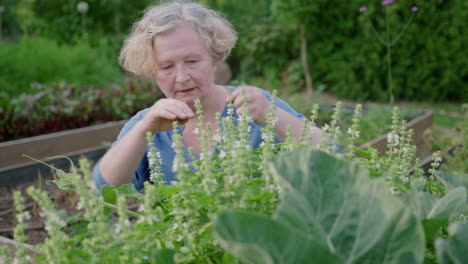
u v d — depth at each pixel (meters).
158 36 1.74
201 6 1.86
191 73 1.74
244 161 1.04
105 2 12.37
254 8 13.23
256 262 0.74
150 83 7.90
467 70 8.84
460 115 7.86
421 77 9.13
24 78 8.49
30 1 12.34
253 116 1.39
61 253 0.92
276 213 0.85
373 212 0.87
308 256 0.74
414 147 1.26
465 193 0.97
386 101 9.34
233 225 0.74
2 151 5.07
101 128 5.94
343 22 9.52
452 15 8.78
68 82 8.77
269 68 11.27
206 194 0.99
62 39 12.29
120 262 0.96
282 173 0.91
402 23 9.03
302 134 1.27
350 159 1.19
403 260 0.83
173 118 1.41
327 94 10.16
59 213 1.13
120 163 1.60
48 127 6.30
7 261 1.02
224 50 1.91
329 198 0.89
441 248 0.79
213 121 1.95
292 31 10.95
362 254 0.84
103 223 0.96
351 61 9.54
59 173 1.28
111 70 9.67
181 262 0.95
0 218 4.11
